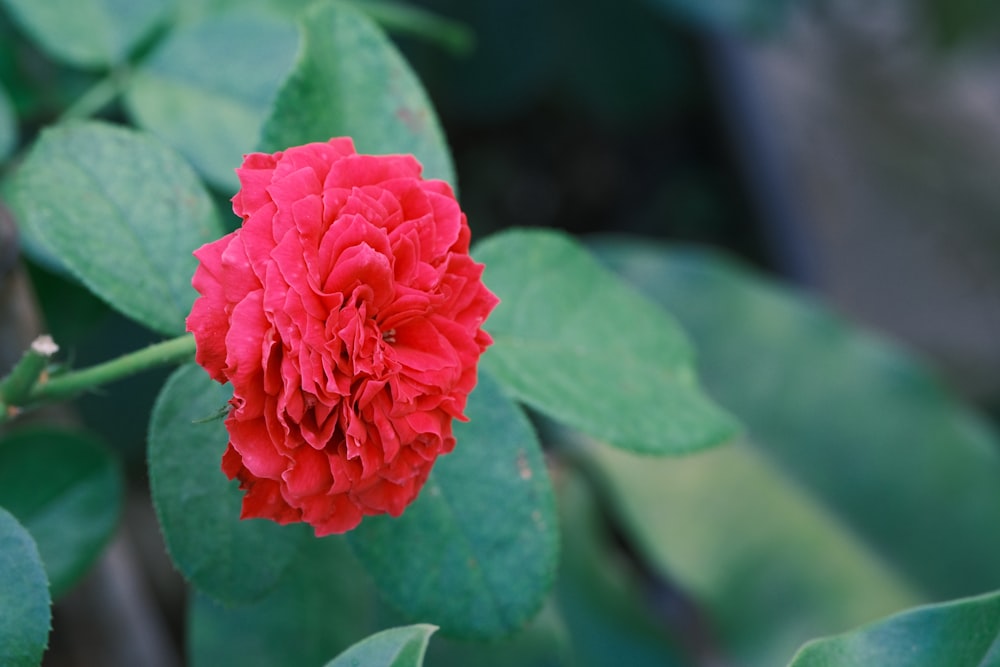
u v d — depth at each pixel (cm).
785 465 61
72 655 53
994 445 61
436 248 37
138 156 39
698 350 63
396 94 41
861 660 37
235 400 36
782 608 58
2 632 36
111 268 39
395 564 40
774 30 76
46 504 43
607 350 43
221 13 46
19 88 47
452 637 40
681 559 59
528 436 40
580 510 62
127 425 69
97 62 44
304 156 37
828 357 63
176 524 39
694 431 42
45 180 39
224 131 44
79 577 42
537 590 40
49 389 38
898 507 60
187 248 39
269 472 36
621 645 59
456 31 50
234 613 44
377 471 36
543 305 43
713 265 65
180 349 38
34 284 47
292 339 35
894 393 62
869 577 58
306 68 40
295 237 36
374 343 36
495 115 89
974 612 37
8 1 44
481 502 40
